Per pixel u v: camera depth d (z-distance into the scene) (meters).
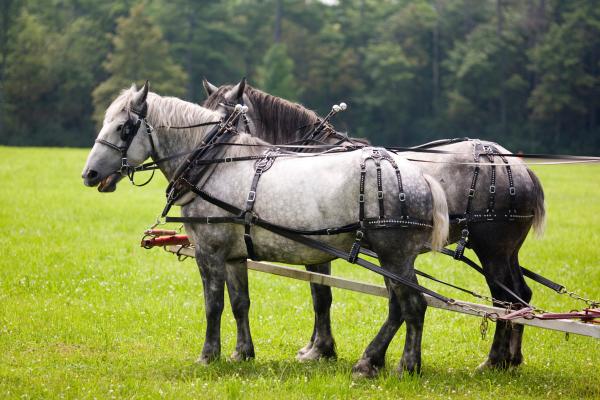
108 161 10.31
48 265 16.52
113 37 93.31
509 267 10.64
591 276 16.70
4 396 8.68
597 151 81.25
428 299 9.75
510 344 10.55
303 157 9.87
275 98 11.70
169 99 10.60
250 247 9.87
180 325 12.55
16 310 12.82
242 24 102.00
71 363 10.21
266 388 9.11
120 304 13.65
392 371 9.55
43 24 99.62
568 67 80.50
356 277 16.84
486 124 90.12
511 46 87.50
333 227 9.44
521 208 10.48
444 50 96.31
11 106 88.06
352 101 96.56
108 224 23.00
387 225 9.26
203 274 10.17
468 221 10.52
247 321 10.59
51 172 39.03
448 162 10.72
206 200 10.04
